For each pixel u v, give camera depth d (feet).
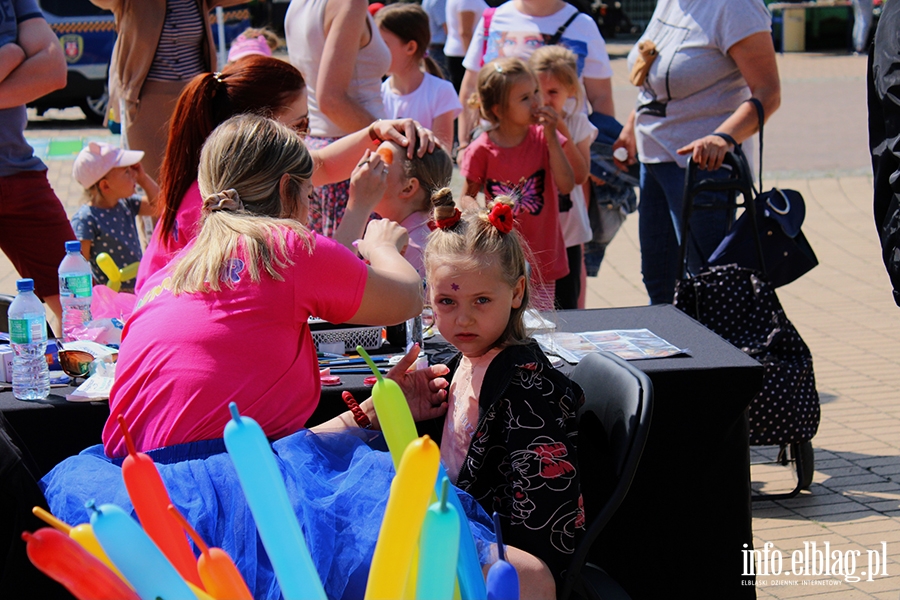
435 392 7.55
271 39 16.05
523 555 6.34
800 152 33.99
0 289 20.34
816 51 66.69
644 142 14.02
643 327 9.79
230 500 6.09
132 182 13.74
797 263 11.80
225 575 4.56
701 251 13.25
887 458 12.46
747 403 8.34
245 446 4.50
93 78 40.19
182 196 8.58
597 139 16.12
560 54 13.91
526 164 13.00
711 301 11.05
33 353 8.10
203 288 6.82
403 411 5.63
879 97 8.27
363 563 5.88
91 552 4.79
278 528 4.56
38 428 7.94
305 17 13.02
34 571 6.00
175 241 8.49
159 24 14.15
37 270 12.83
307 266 6.84
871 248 23.04
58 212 12.82
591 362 7.79
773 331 10.82
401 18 15.06
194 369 6.61
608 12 75.05
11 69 11.80
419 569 4.46
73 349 8.54
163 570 4.40
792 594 9.49
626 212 16.24
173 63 14.47
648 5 79.36
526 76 12.67
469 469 6.84
